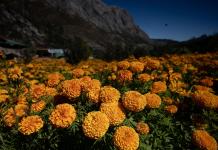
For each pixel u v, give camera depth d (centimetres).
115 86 90
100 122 46
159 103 63
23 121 53
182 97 82
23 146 54
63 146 52
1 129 57
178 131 62
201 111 68
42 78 132
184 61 184
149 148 51
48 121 55
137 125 54
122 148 44
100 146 50
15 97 69
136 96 55
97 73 138
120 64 94
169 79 105
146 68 105
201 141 50
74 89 57
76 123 53
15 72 100
